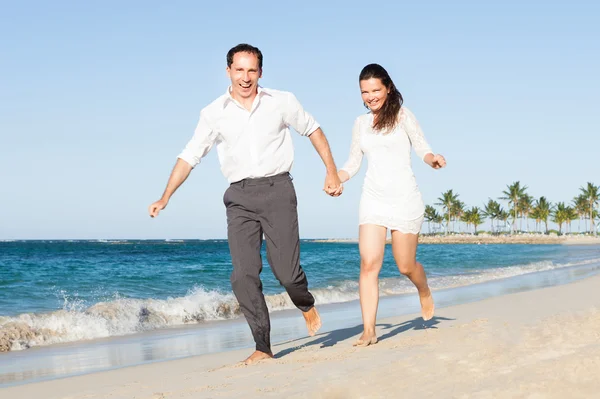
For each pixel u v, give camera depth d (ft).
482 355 10.84
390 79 14.40
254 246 13.71
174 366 16.02
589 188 380.78
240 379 11.53
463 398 7.77
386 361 11.83
